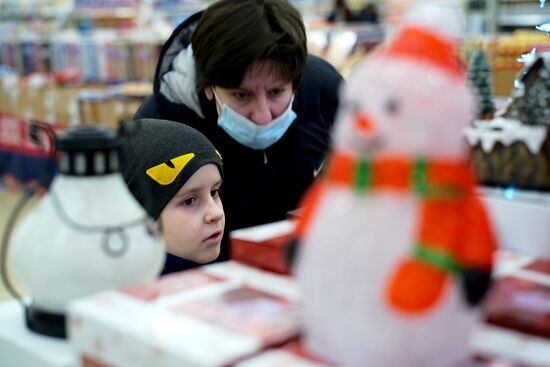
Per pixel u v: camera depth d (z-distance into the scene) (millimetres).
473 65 1118
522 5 3080
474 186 588
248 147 1543
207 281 739
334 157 611
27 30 6367
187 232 1229
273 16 1317
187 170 1216
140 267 694
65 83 4758
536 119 952
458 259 551
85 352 651
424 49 575
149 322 622
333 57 3123
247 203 1589
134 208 708
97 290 678
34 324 728
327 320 575
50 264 662
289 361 578
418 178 558
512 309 645
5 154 4824
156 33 5336
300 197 1639
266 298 687
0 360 750
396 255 547
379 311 547
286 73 1361
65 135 678
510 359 586
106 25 6305
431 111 554
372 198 566
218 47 1295
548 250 821
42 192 754
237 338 593
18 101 4629
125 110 3904
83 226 664
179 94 1553
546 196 913
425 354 556
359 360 567
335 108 1710
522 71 1060
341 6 4441
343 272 561
